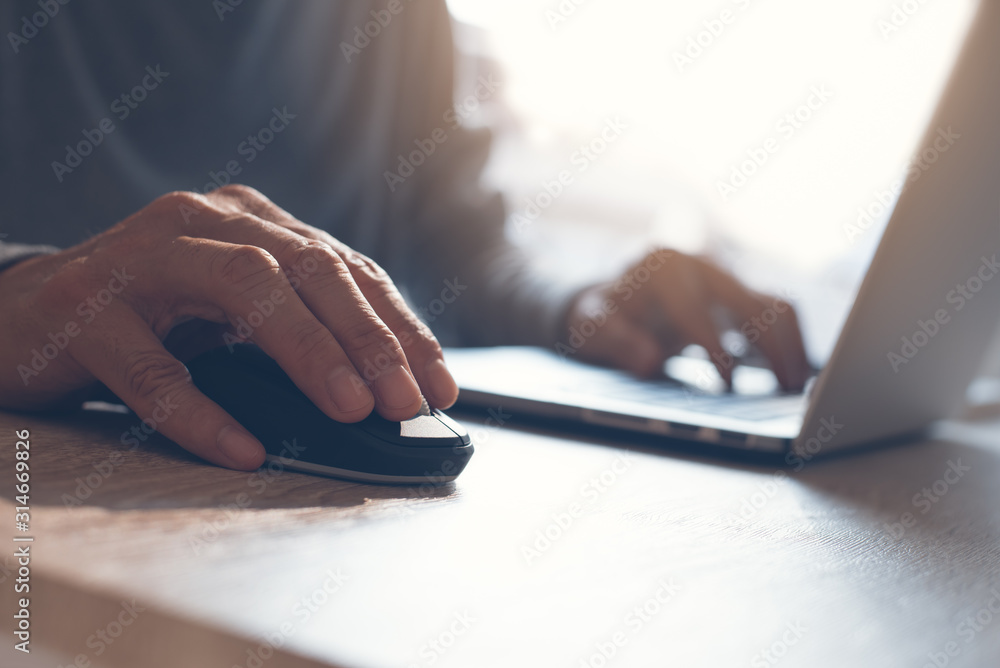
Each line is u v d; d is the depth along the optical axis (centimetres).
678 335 105
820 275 196
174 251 45
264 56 129
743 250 206
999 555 38
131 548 27
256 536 30
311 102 139
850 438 65
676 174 221
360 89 149
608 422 64
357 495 39
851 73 195
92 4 105
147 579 24
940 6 153
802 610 28
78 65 103
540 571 29
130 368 43
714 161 217
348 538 31
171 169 117
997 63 52
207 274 43
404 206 156
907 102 169
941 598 30
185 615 22
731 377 92
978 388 124
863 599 30
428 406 46
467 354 99
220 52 121
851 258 186
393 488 41
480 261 142
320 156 141
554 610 25
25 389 49
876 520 44
